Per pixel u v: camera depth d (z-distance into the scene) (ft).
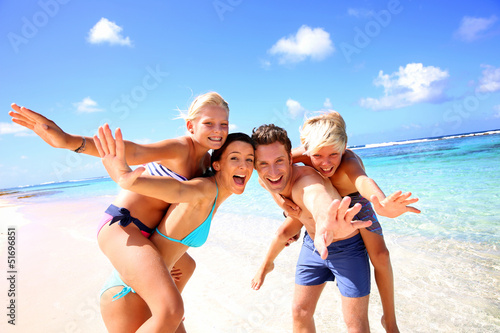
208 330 12.94
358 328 10.14
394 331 11.05
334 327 12.77
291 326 12.91
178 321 8.25
